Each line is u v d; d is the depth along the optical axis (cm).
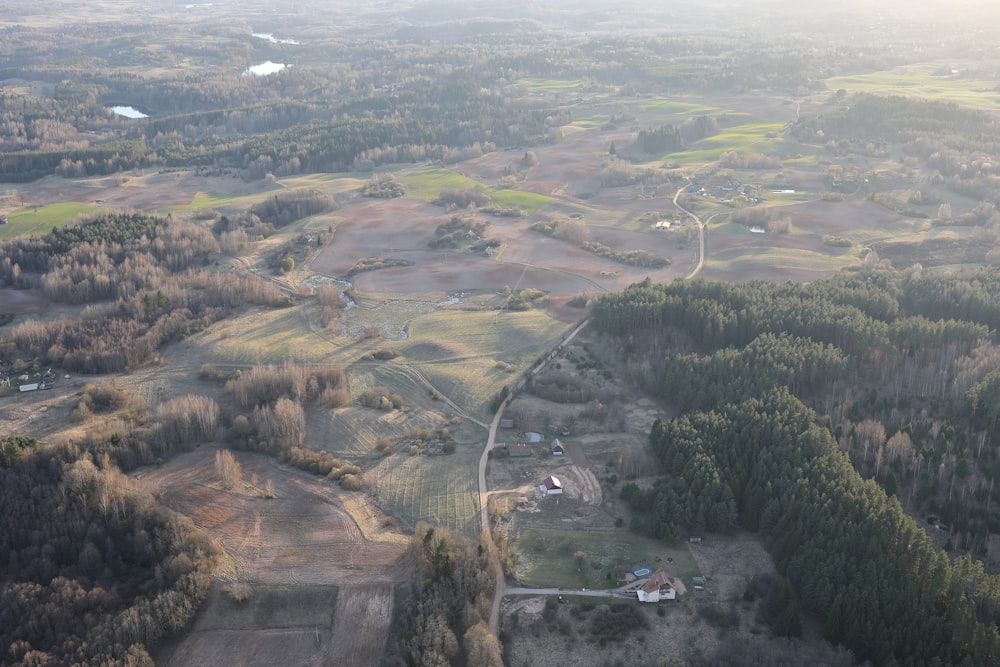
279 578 13488
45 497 14625
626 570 13712
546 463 16738
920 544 12838
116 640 12069
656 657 12094
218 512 15062
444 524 14888
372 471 16488
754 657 11681
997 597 11919
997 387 16912
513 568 13700
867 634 11750
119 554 13825
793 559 13125
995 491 15038
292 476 16250
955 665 11019
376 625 12631
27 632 12250
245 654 12338
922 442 16325
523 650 12256
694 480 14950
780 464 15125
